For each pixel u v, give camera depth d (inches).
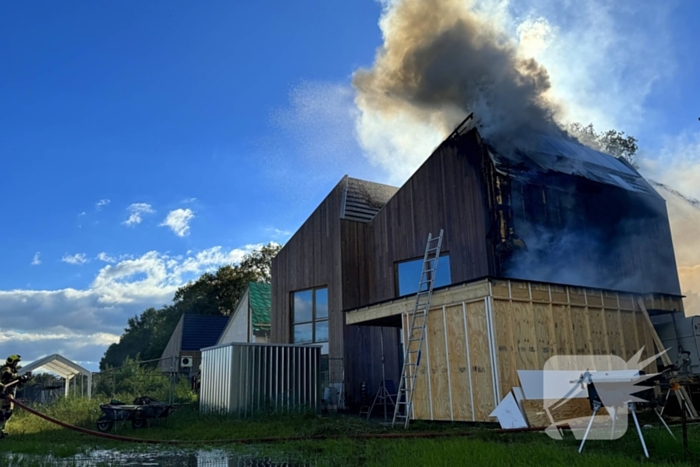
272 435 391.9
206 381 562.3
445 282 584.4
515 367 380.5
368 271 671.8
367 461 261.3
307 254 707.4
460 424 393.4
